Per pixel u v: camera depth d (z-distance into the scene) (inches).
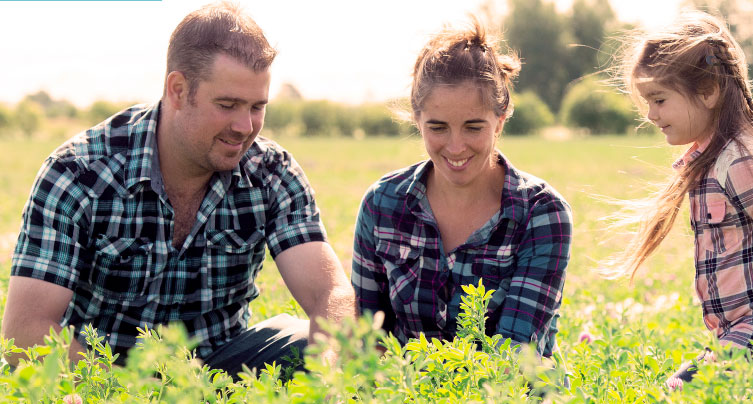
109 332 125.0
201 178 122.1
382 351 123.4
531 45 3678.6
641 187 146.8
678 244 356.2
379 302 130.2
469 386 77.8
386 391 65.9
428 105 108.9
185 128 114.3
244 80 111.5
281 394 66.7
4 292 180.5
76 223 117.5
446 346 84.3
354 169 1193.4
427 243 121.3
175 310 126.2
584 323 167.8
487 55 110.0
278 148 130.8
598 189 799.7
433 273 121.0
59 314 114.4
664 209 125.4
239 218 126.3
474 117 107.9
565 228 116.9
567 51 3666.3
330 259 124.3
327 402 64.5
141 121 120.6
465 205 120.1
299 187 129.2
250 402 68.8
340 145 2101.4
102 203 118.9
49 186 116.6
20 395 69.7
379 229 124.2
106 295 123.1
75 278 116.6
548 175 1033.5
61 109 3900.1
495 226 117.3
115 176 119.1
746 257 112.2
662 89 119.2
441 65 108.5
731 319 114.4
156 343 62.0
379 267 127.7
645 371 94.0
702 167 116.1
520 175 120.1
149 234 121.4
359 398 70.2
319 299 119.9
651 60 120.6
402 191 122.9
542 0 3698.3
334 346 99.6
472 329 88.7
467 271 119.6
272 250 126.7
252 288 136.0
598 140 2283.5
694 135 119.3
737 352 71.6
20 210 573.3
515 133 2901.1
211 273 126.3
